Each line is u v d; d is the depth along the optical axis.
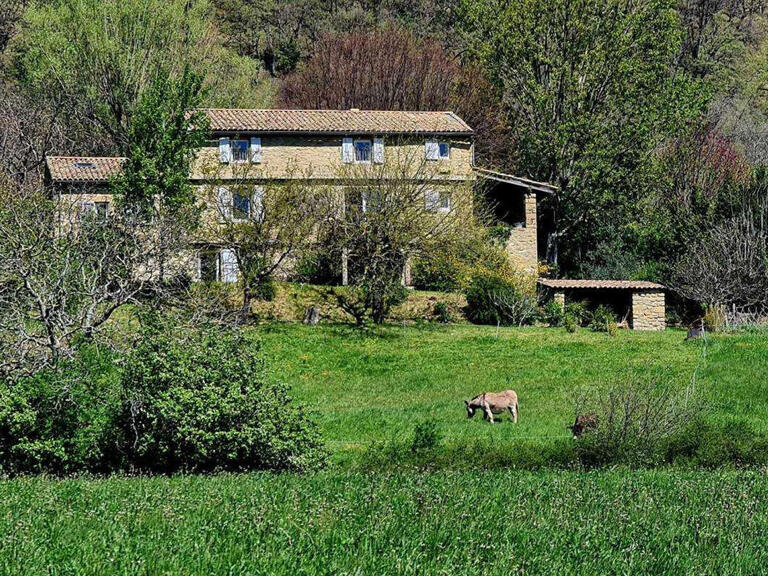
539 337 52.34
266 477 22.30
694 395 31.75
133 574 12.04
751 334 51.53
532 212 68.31
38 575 11.81
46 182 62.50
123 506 16.50
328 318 56.31
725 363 44.50
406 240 56.38
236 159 65.31
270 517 15.70
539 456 26.17
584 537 15.30
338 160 66.31
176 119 53.47
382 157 66.56
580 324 60.12
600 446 26.86
